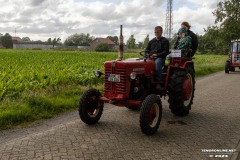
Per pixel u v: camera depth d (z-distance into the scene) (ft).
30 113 21.11
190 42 23.17
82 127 19.24
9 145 15.74
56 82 31.04
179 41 23.73
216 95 32.27
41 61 68.28
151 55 21.53
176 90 21.27
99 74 19.66
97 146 15.85
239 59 64.95
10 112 20.25
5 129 18.58
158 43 21.72
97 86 33.81
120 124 20.16
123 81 18.51
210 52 266.36
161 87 21.67
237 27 156.87
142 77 20.15
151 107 17.58
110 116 22.26
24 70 40.40
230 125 20.43
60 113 22.80
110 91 19.16
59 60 72.54
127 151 15.25
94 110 20.12
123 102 18.70
